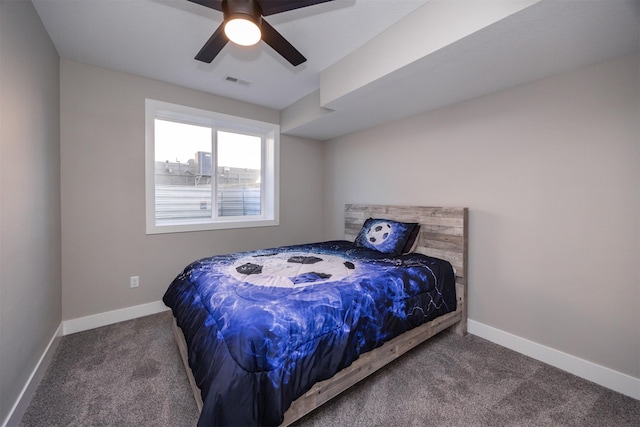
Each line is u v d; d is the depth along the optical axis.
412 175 2.88
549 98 1.94
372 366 1.63
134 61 2.34
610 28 1.38
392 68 1.85
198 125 3.18
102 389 1.64
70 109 2.30
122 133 2.54
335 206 3.91
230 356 1.15
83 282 2.39
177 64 2.39
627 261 1.64
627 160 1.64
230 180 3.45
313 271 1.96
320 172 4.09
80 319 2.38
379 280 1.82
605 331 1.72
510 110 2.14
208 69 2.47
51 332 1.99
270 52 2.21
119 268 2.56
